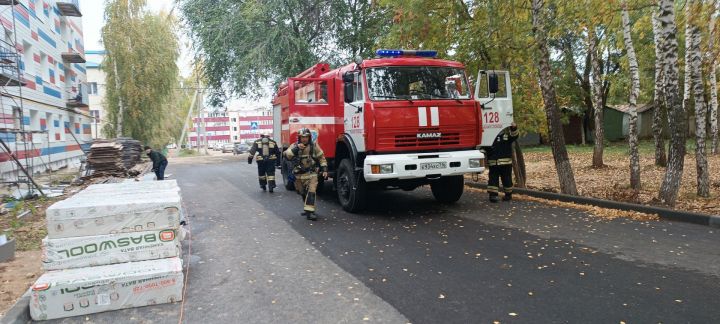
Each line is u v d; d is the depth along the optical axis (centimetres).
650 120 3641
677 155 811
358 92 867
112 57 3331
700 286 455
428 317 406
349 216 893
